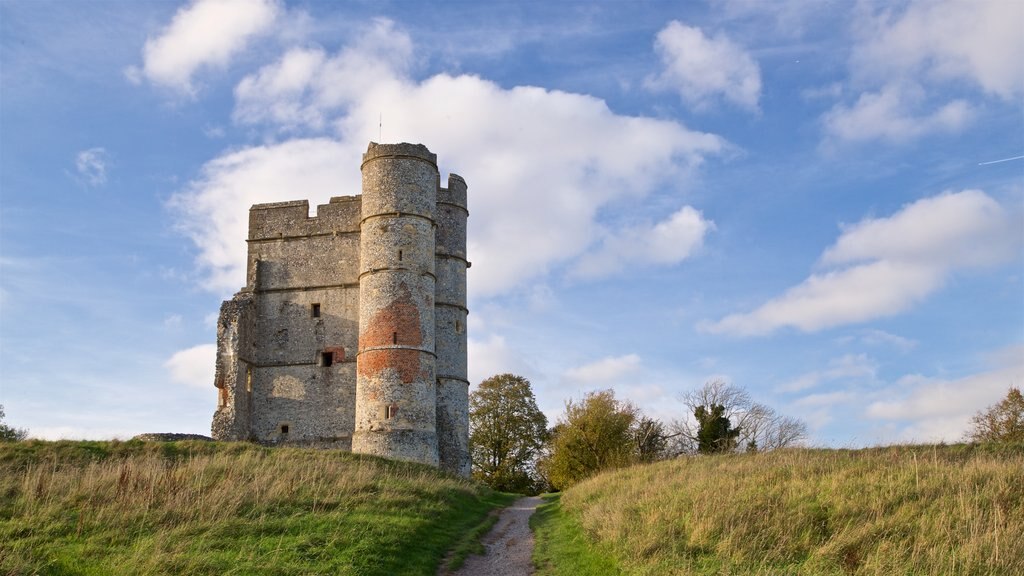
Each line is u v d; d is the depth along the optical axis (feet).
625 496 84.58
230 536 65.26
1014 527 55.67
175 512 70.03
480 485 145.18
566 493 123.03
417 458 146.51
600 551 65.77
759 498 68.64
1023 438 164.45
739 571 53.93
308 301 168.04
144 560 57.77
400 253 154.51
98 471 87.40
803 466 83.71
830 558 54.70
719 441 199.11
